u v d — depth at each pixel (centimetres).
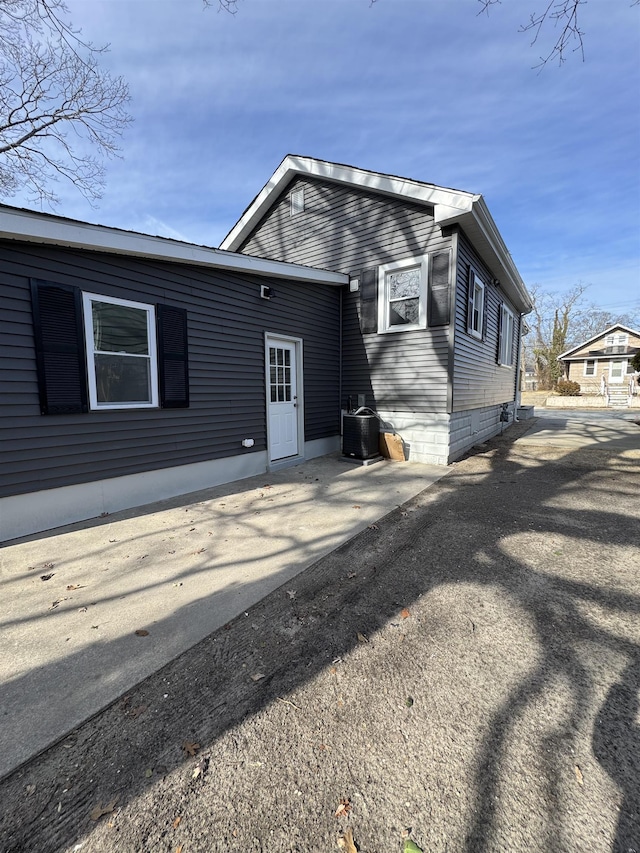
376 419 712
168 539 365
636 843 117
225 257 519
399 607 250
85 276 404
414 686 184
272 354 647
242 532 380
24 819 127
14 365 360
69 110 868
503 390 1102
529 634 221
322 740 156
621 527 378
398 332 705
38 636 225
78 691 183
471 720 164
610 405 1973
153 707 173
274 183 845
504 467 638
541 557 318
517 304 1234
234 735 158
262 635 224
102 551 340
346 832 123
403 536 365
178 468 504
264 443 629
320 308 739
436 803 131
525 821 125
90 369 413
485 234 666
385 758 148
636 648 208
